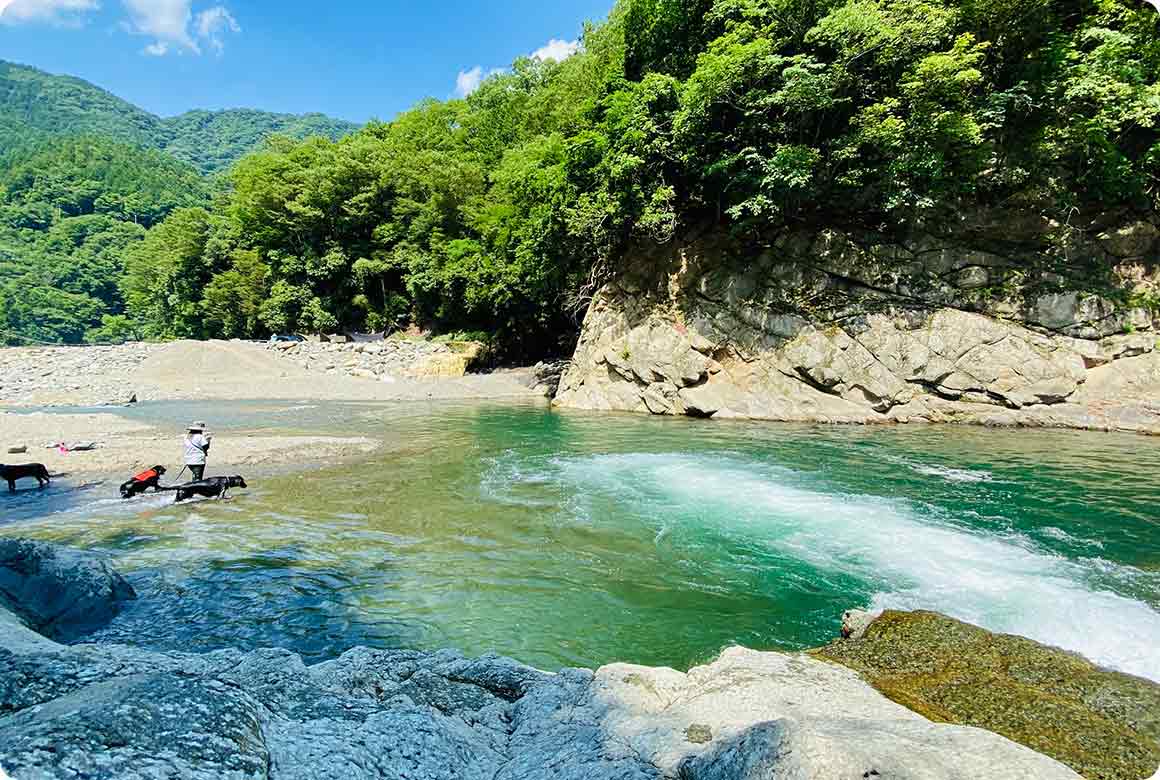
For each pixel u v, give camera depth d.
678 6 24.92
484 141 54.56
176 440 16.95
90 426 19.78
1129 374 19.58
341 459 14.95
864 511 10.10
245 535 8.94
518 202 34.44
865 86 21.81
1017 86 20.38
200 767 1.85
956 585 7.02
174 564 7.68
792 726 2.52
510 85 56.38
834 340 22.34
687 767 2.66
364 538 8.85
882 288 22.41
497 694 4.08
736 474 13.10
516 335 43.12
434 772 2.59
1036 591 6.71
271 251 50.91
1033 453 15.11
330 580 7.27
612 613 6.48
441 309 46.22
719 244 25.22
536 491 11.74
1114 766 3.37
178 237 55.44
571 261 30.19
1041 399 20.17
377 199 51.59
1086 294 20.55
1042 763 2.43
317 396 31.70
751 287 24.06
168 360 36.03
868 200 23.11
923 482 12.11
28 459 14.19
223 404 28.17
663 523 9.66
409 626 6.13
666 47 26.14
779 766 2.30
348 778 2.25
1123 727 3.79
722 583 7.29
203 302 52.09
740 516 10.01
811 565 7.83
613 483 12.41
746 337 23.73
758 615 6.45
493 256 39.25
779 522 9.66
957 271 21.92
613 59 28.84
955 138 20.45
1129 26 20.89
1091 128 20.05
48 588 6.03
